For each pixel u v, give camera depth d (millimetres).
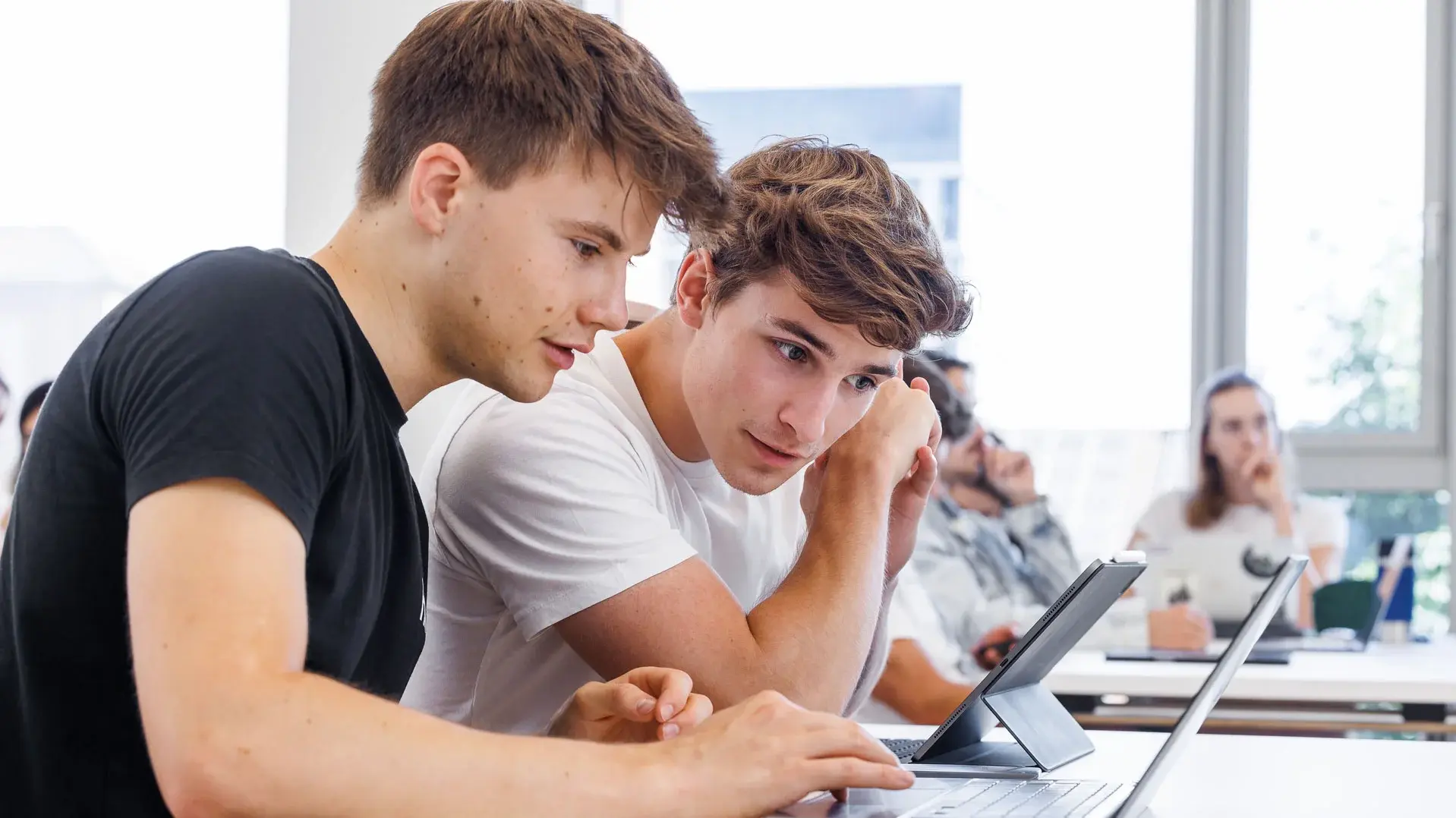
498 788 711
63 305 3232
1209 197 3816
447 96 860
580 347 903
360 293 893
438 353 913
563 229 864
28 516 817
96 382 779
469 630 1253
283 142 3188
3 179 3209
